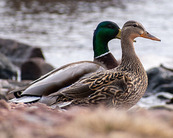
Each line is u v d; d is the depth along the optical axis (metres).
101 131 4.85
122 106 9.12
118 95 8.95
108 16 54.31
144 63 25.55
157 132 4.85
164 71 20.91
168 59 26.27
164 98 18.73
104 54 11.68
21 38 39.06
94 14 56.00
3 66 25.66
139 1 73.81
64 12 57.59
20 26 45.75
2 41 30.33
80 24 47.22
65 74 9.51
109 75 9.11
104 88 8.95
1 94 12.39
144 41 38.53
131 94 9.08
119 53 33.94
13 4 66.06
